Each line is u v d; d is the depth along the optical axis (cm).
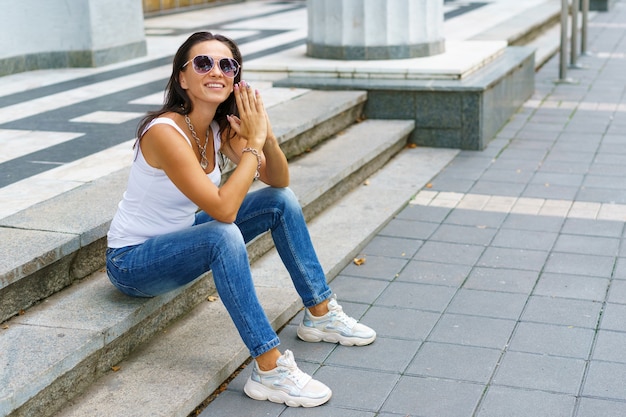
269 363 334
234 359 355
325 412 327
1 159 511
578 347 373
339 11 752
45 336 321
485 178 625
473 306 418
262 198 364
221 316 394
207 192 319
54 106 670
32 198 425
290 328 399
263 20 1233
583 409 323
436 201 577
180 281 337
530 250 488
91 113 641
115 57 884
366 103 713
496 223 533
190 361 351
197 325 385
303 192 511
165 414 311
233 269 323
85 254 378
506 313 409
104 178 460
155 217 337
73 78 797
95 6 847
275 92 707
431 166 652
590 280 445
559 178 621
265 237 474
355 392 341
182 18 1291
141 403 318
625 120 791
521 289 436
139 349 362
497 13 1277
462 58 757
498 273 457
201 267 330
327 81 723
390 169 645
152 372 341
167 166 321
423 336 387
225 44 330
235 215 326
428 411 325
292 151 594
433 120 701
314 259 377
